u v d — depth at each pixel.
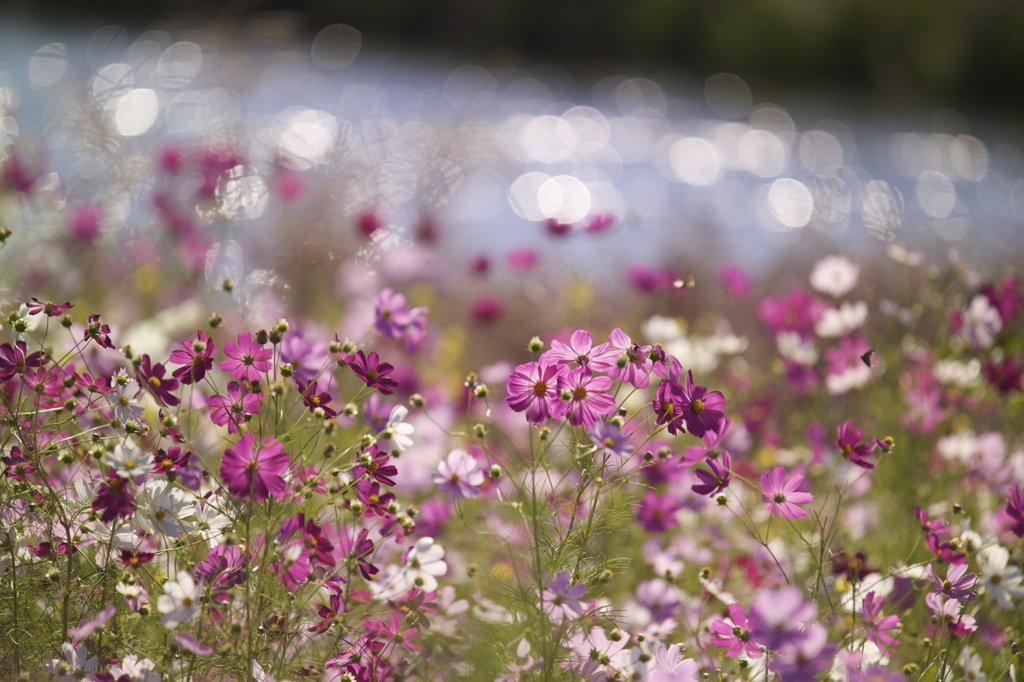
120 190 6.78
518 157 17.17
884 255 8.05
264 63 9.05
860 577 4.14
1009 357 4.65
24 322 3.87
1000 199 17.64
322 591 3.92
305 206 7.04
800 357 4.84
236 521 3.82
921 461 4.66
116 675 3.73
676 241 9.66
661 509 4.39
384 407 4.14
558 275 7.41
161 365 3.89
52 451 3.88
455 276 7.49
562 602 3.84
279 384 3.90
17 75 13.77
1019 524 3.97
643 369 3.91
